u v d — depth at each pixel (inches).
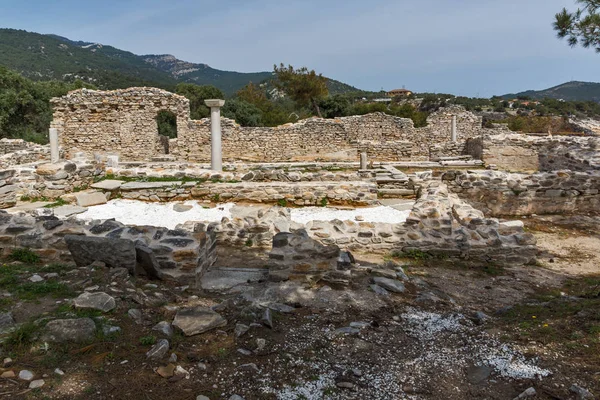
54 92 1389.0
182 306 177.3
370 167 704.4
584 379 126.6
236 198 437.7
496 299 219.8
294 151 1015.6
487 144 829.8
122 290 174.4
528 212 455.5
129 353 131.5
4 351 125.3
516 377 130.2
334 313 177.2
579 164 575.8
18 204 418.0
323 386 124.1
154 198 438.9
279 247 214.2
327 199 434.6
